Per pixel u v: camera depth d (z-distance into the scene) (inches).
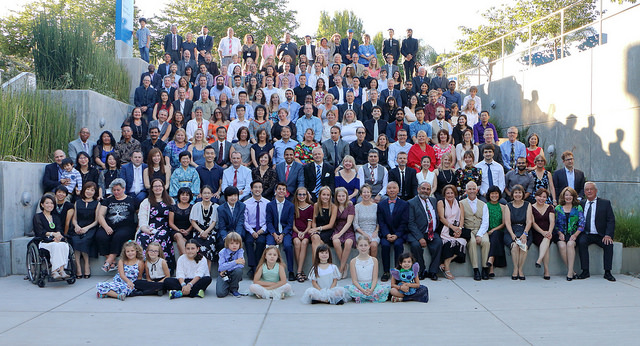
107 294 280.4
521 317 243.6
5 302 269.1
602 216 343.6
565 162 399.9
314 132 481.1
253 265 333.7
